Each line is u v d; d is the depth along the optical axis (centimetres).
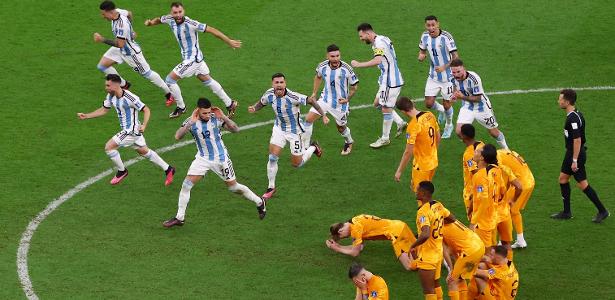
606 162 6172
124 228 5516
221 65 7575
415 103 7031
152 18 8225
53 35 7925
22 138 6481
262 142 6550
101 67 6869
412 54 7725
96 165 6200
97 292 4909
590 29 8044
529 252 5291
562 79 7306
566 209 5584
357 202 5816
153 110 6938
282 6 8462
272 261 5206
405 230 5056
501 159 5156
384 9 8412
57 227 5512
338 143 6538
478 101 6012
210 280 5028
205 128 5325
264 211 5600
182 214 5500
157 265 5159
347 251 5153
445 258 4928
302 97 5672
